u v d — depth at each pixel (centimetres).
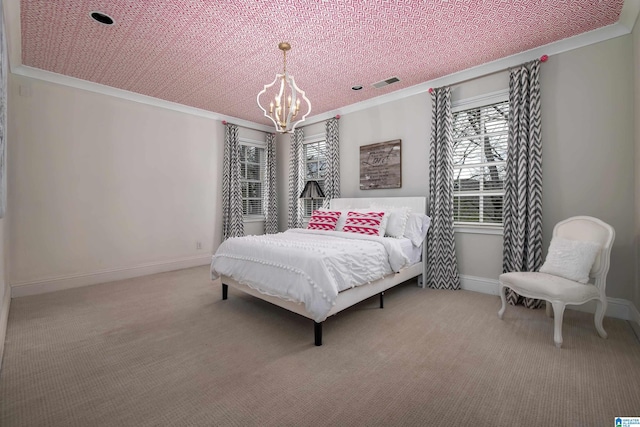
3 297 253
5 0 206
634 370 183
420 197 386
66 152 364
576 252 234
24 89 333
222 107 479
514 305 306
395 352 209
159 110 447
